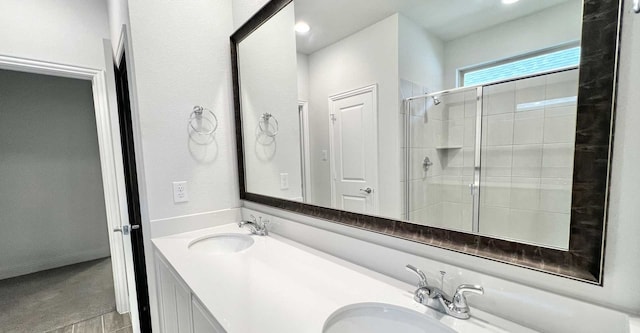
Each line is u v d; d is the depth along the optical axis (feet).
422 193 3.11
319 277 3.32
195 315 3.17
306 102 4.61
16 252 9.86
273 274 3.43
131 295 5.67
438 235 2.87
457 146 2.81
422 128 3.11
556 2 2.11
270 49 5.13
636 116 1.74
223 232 5.41
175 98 5.27
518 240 2.36
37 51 6.66
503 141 2.48
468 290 2.43
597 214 1.92
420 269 2.97
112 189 7.32
